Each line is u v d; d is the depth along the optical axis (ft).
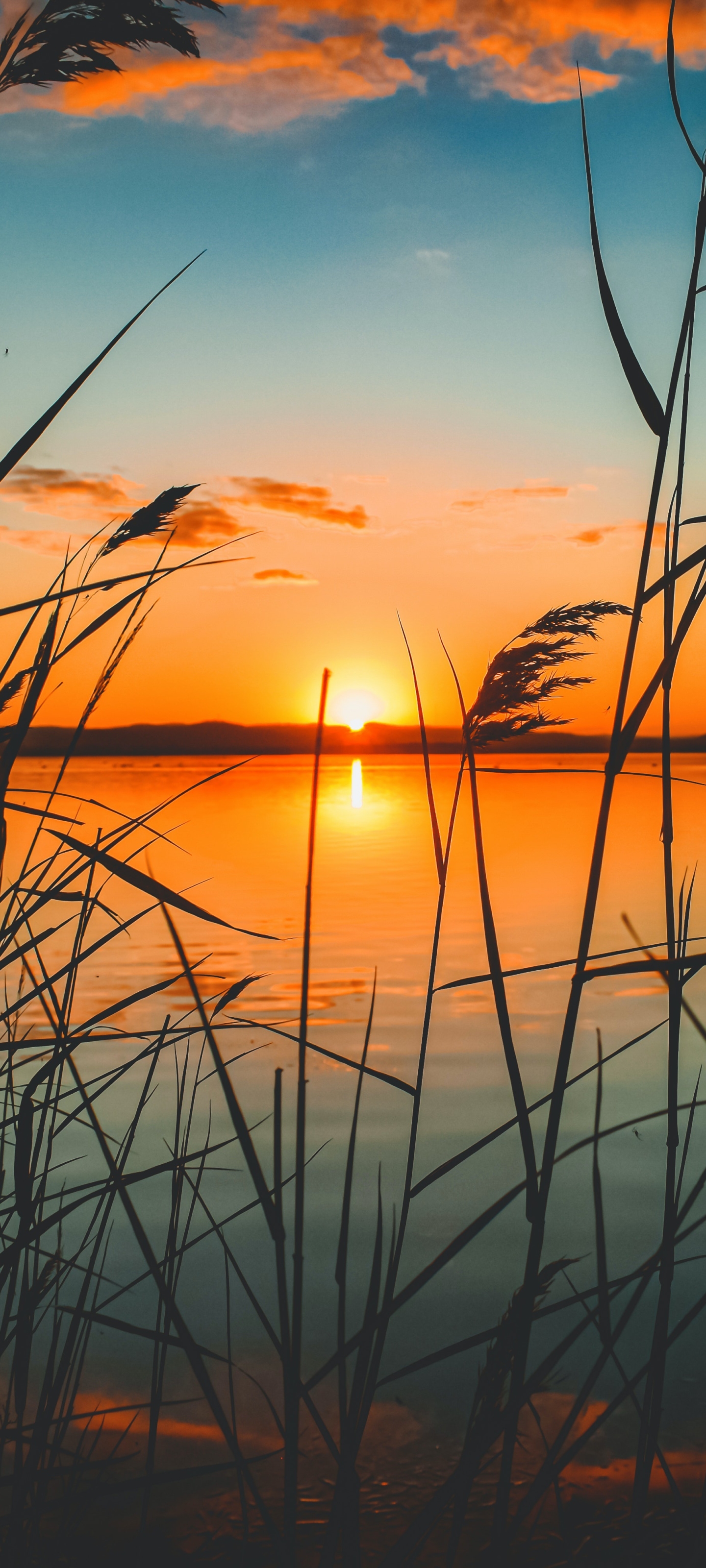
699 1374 9.94
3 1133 3.94
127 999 3.74
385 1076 3.19
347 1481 3.07
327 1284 12.29
